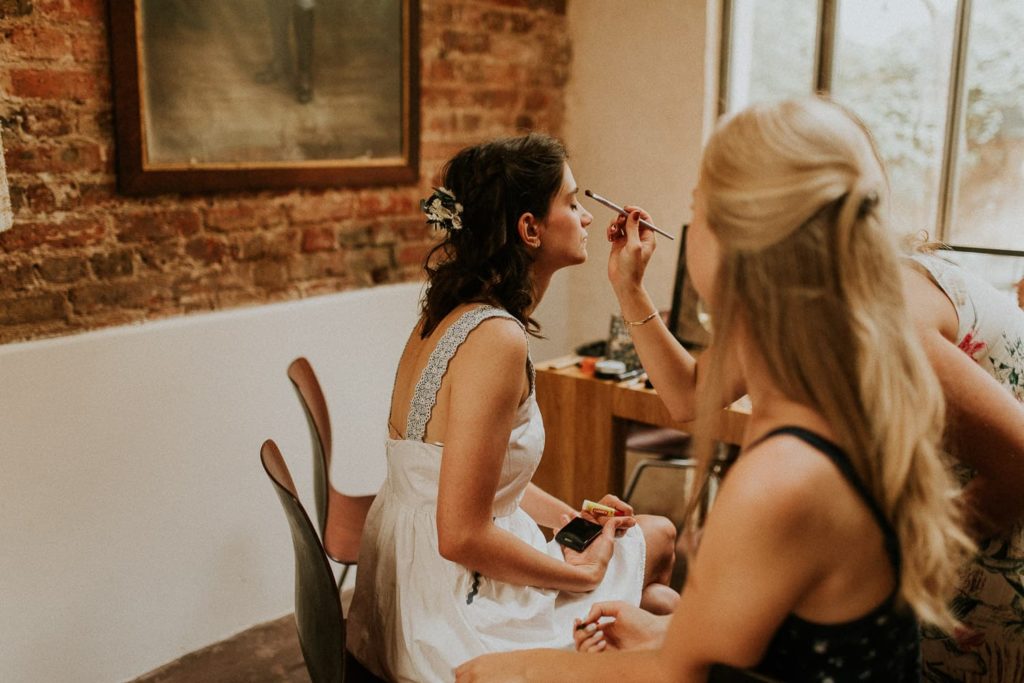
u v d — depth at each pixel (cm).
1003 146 308
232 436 263
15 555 220
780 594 88
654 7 351
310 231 287
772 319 89
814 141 88
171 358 246
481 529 146
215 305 265
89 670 238
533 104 364
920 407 90
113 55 231
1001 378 139
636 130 364
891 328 89
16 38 216
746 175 89
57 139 227
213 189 257
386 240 311
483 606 152
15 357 215
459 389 148
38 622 226
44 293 228
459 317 154
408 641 153
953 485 141
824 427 90
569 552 170
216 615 265
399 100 305
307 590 156
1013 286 290
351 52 287
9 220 203
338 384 293
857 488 89
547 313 383
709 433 96
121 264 243
